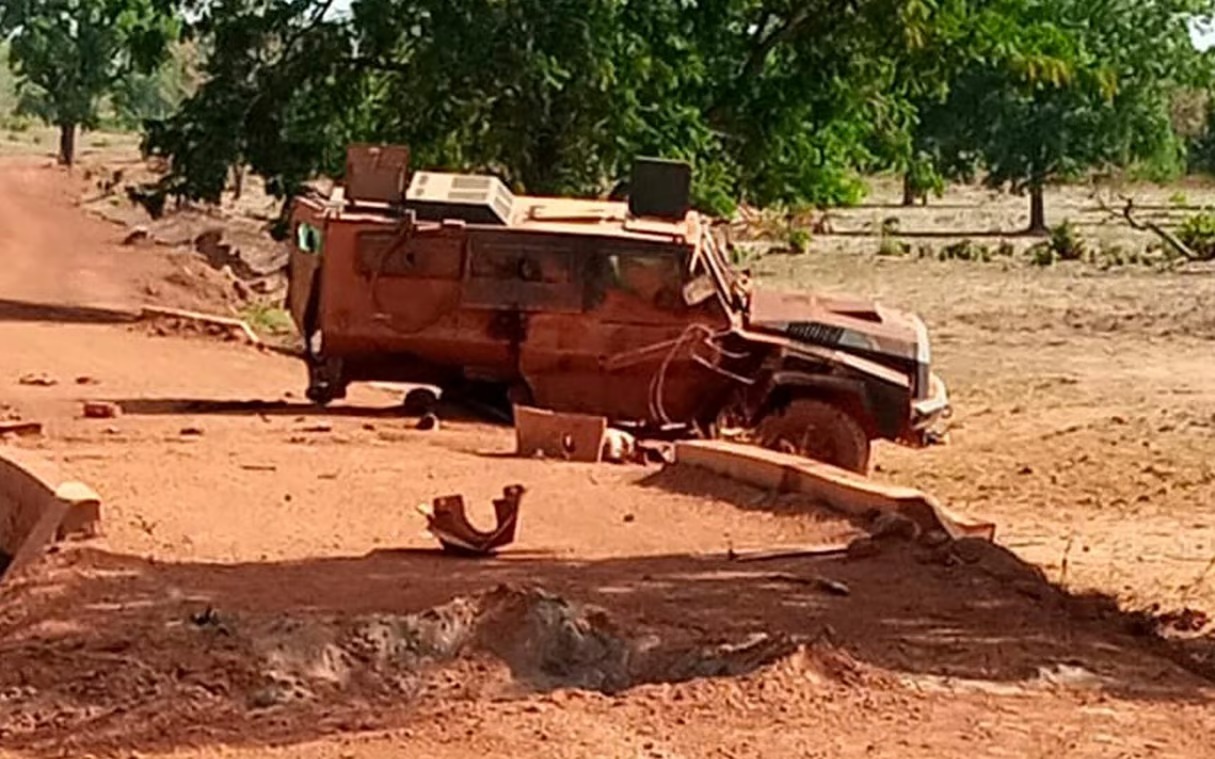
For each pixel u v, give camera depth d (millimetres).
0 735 8266
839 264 57219
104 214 56344
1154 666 9766
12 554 12570
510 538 11914
